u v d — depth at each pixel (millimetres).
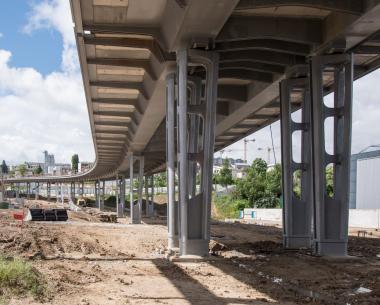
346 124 22000
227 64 26656
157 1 20766
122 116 45031
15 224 40156
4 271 12938
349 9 19344
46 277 14859
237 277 16734
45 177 156000
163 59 24500
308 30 22312
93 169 106938
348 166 21844
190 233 21703
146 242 29562
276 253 23594
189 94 27672
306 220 25719
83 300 12195
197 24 20047
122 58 28109
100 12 21688
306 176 25891
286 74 26156
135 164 84500
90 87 34344
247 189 96062
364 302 12617
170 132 25859
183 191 21625
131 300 12578
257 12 21531
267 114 44281
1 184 154625
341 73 22750
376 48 23625
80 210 95125
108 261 20906
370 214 49281
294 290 14352
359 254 23672
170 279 16250
